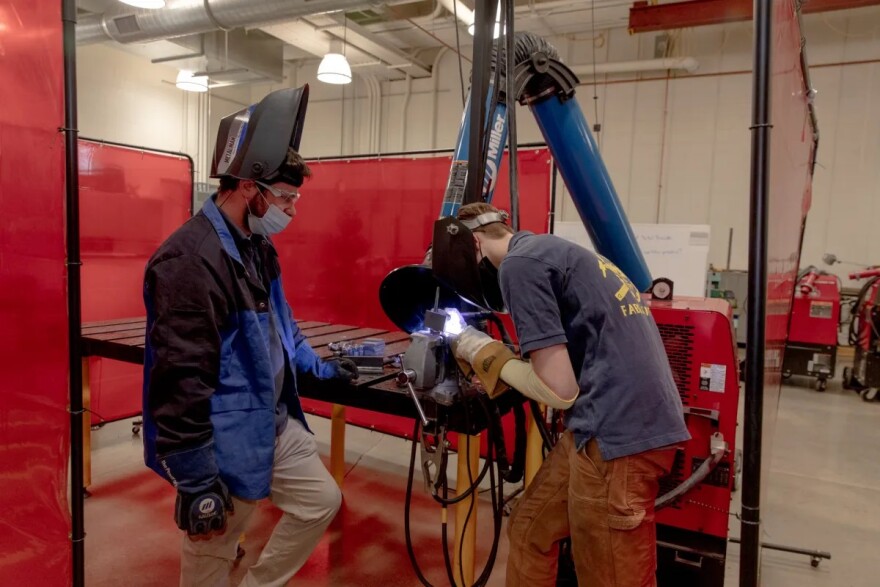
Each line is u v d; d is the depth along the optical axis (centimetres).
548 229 290
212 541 141
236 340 134
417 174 337
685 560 179
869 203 632
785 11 132
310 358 174
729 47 663
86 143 331
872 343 496
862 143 629
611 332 129
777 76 115
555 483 150
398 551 232
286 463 148
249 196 138
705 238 335
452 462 326
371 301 356
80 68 664
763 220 106
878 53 615
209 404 125
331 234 368
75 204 137
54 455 139
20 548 136
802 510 288
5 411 132
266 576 154
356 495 282
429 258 170
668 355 179
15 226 130
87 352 240
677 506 181
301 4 429
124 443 335
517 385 132
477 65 158
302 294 381
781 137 128
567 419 137
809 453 371
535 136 736
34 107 130
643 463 129
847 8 561
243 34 622
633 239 218
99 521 245
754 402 108
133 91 721
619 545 131
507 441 305
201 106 799
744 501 110
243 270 136
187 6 460
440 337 160
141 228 362
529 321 125
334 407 279
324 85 855
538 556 154
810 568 234
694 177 690
